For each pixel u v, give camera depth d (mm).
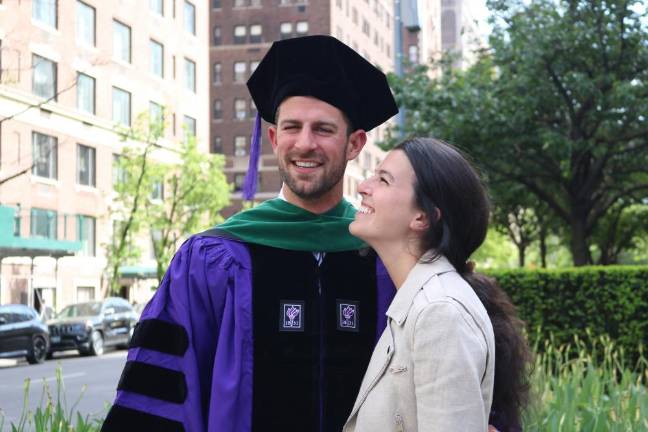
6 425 8086
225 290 2748
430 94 15148
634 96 13648
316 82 2795
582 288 8539
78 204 29547
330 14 52406
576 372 5387
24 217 26516
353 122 2912
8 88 25578
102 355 20719
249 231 2846
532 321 8719
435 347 2156
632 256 31781
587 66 14250
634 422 4180
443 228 2412
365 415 2326
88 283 30141
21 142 26516
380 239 2473
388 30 67375
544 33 13930
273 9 53281
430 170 2412
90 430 4352
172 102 36375
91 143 30312
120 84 32156
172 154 35250
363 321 2850
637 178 17859
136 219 28266
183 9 37688
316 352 2762
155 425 2557
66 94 28672
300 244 2842
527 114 14180
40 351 17469
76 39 29344
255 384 2688
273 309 2754
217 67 53562
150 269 31531
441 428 2104
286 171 2863
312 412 2711
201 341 2703
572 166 15203
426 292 2279
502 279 8891
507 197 18391
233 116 52875
